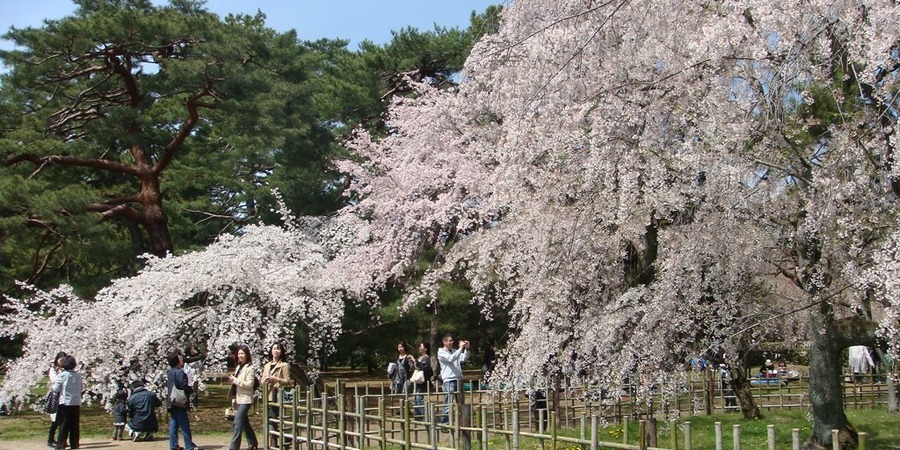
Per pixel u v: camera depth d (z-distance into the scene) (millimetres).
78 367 13367
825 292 7305
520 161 8805
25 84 16344
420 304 16219
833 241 7062
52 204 14398
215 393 19875
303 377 14289
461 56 19938
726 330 7750
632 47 8359
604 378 8453
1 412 15438
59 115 17438
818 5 6504
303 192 18672
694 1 8117
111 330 13633
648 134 7781
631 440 8539
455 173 14727
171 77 16094
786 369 15531
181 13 17484
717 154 7012
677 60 7801
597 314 8539
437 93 16734
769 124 6953
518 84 9906
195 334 14273
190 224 21781
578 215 8328
